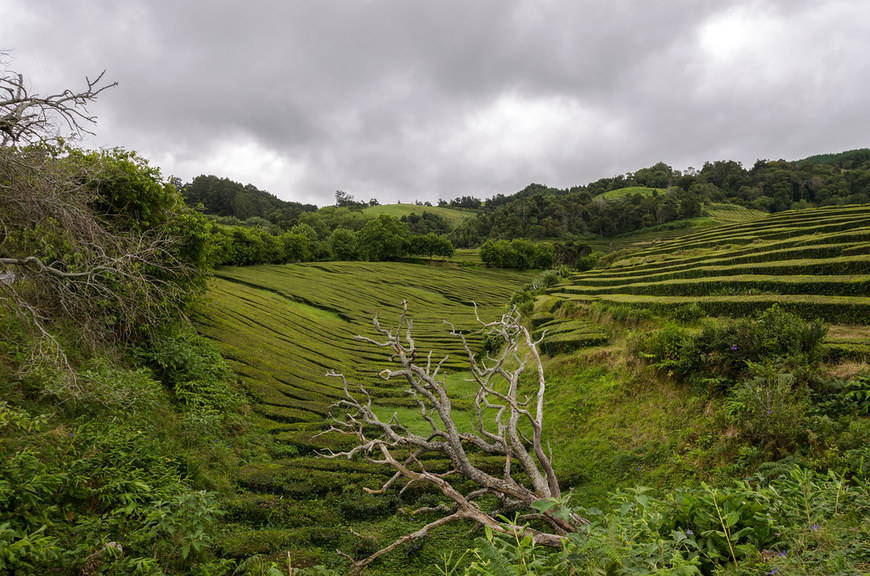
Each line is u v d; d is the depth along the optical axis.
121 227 11.66
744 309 13.53
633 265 33.59
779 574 3.22
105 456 6.91
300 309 34.53
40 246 8.38
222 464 9.93
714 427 9.09
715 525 4.20
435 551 7.65
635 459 9.82
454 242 138.62
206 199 144.88
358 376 20.33
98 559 4.89
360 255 91.62
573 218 132.25
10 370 7.48
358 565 5.98
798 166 146.75
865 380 8.06
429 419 7.83
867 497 4.41
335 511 8.92
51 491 5.35
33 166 6.89
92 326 9.16
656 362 11.62
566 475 10.05
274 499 9.17
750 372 9.19
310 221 119.06
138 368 10.98
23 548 4.24
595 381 13.09
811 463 6.58
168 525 5.59
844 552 3.26
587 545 3.47
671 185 173.88
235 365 16.39
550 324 19.81
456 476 10.28
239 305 26.70
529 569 3.57
